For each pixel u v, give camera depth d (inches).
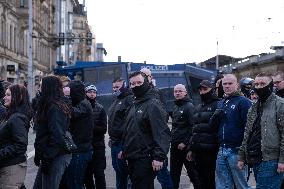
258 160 292.2
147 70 367.2
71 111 300.5
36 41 2377.0
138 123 290.2
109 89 1402.6
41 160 288.2
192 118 381.1
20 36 2092.8
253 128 296.0
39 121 289.9
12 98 283.0
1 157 275.4
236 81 326.0
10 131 280.4
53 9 2913.4
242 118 317.1
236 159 316.8
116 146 380.8
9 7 1857.8
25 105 285.4
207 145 346.0
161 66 1401.3
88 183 392.2
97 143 384.5
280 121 285.3
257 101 297.4
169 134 289.4
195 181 393.1
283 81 359.6
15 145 277.3
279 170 283.6
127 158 294.5
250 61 3253.0
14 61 1978.3
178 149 394.9
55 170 293.7
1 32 1777.8
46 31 2684.5
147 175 289.4
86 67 1435.8
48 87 289.7
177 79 1397.6
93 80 1418.6
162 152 284.5
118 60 1475.1
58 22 3090.6
